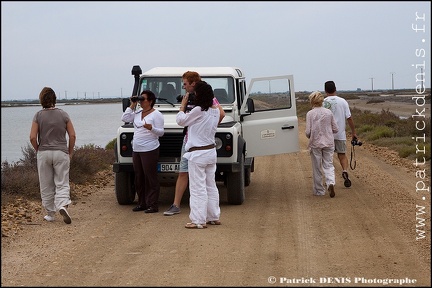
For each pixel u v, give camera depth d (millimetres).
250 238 9430
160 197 13617
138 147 11555
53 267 7973
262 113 13391
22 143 37750
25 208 12016
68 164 10820
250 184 15234
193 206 10195
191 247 8898
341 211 11414
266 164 19578
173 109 12938
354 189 13938
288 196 13320
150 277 7461
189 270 7734
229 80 13242
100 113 113500
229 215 11289
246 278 7387
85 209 12117
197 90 10109
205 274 7555
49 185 10867
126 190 12383
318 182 13219
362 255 8375
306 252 8578
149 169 11562
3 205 11961
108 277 7492
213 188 10438
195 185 10188
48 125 10680
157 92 13258
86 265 8047
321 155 13156
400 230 9797
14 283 7312
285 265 7941
